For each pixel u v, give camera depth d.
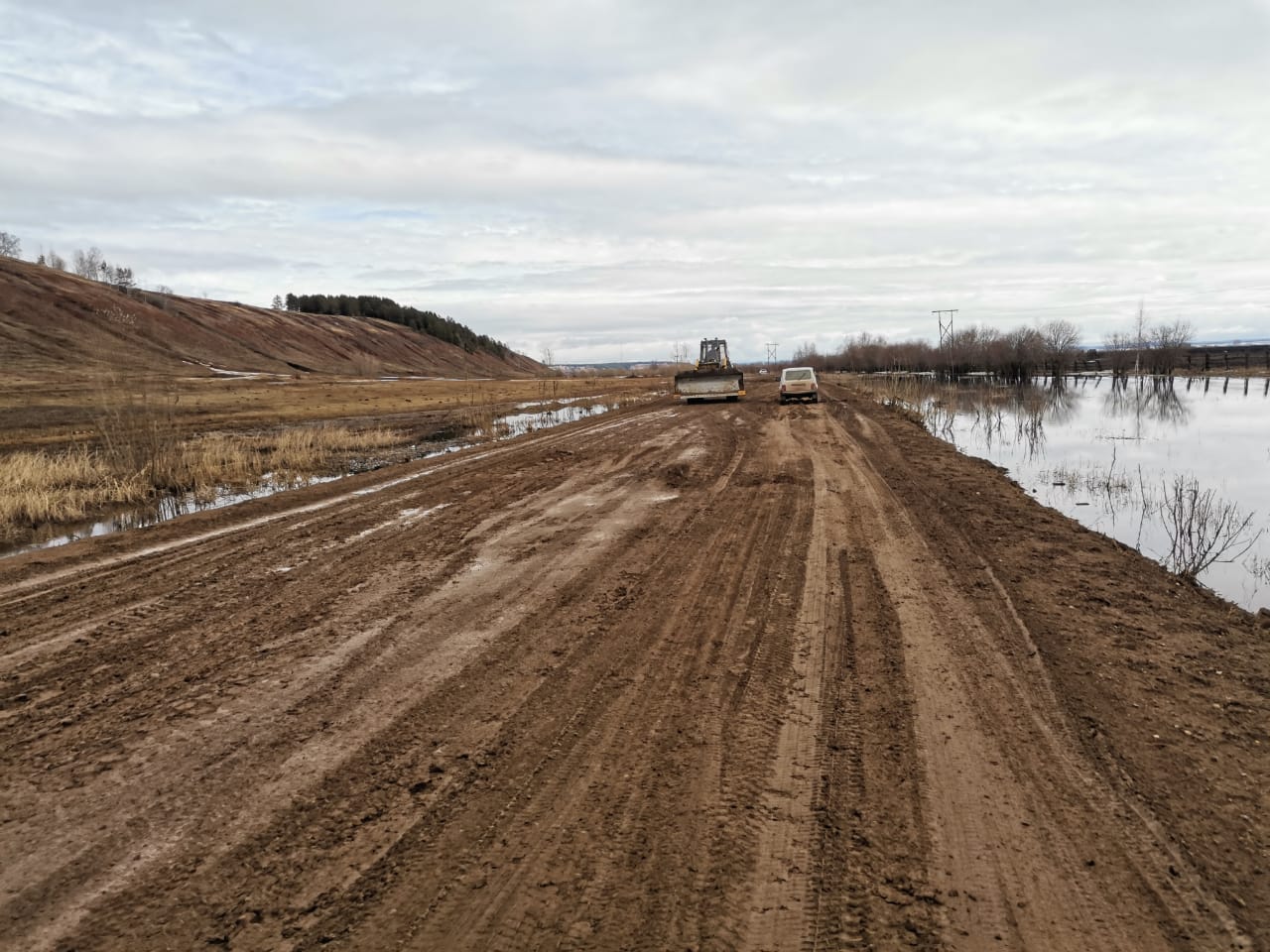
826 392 44.16
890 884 2.98
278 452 17.81
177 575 7.75
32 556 8.69
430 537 9.21
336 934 2.72
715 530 9.21
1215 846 3.20
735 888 2.96
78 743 4.21
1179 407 33.34
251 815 3.49
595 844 3.24
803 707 4.51
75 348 72.69
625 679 4.95
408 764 3.94
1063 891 2.93
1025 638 5.59
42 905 2.90
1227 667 5.10
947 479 12.97
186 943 2.69
